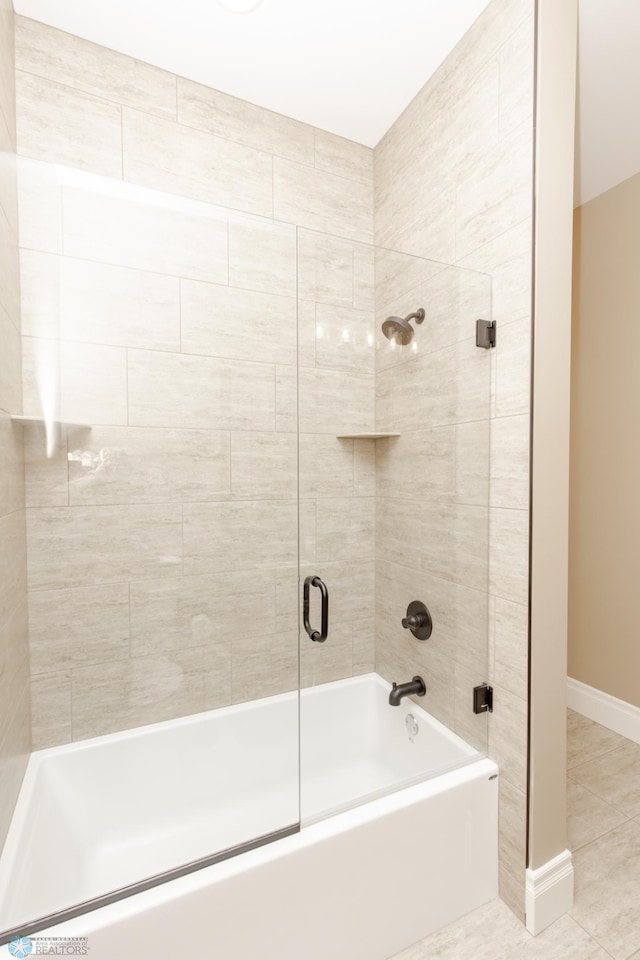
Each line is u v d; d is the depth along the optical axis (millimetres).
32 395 1385
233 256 1610
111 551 1531
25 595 1400
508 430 1345
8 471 1219
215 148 1729
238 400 1667
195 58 1594
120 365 1493
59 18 1451
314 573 1822
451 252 1562
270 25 1456
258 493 1722
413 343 1676
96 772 1500
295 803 1337
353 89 1721
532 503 1275
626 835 1644
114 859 1307
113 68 1565
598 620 2391
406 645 1751
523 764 1318
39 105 1472
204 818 1492
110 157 1567
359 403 1851
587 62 1516
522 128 1270
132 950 978
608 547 2336
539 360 1264
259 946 1087
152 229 1497
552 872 1321
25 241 1348
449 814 1325
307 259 1718
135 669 1571
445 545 1582
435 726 1599
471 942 1279
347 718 1827
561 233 1280
